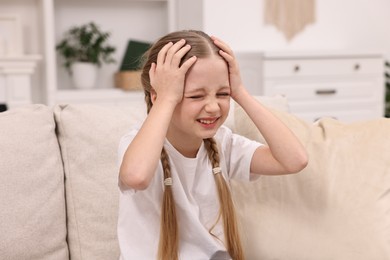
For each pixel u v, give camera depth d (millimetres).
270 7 3633
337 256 1171
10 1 3445
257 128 1278
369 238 1168
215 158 1180
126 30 3752
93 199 1295
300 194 1247
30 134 1264
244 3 3549
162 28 3838
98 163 1313
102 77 3711
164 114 1030
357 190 1220
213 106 1044
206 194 1168
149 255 1111
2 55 3277
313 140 1313
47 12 3209
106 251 1281
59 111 1369
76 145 1320
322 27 3820
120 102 3449
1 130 1238
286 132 1170
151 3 3791
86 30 3592
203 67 1029
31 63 3207
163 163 1123
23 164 1221
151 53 1124
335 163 1261
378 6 3982
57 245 1251
